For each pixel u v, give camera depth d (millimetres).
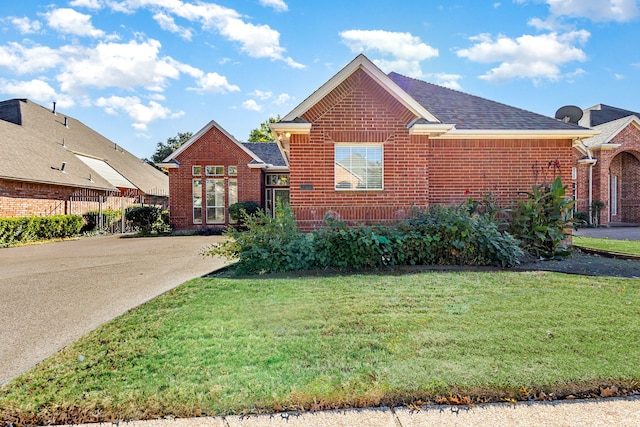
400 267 7410
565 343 3617
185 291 5734
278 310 4723
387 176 9453
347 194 9383
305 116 9305
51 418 2633
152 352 3582
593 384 2904
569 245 9703
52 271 8141
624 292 5391
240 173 20125
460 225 7668
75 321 4652
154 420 2602
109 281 6965
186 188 20031
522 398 2775
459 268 7273
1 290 6277
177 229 19922
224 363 3318
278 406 2699
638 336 3779
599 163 20531
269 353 3496
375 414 2615
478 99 11930
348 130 9352
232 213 18609
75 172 20812
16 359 3570
